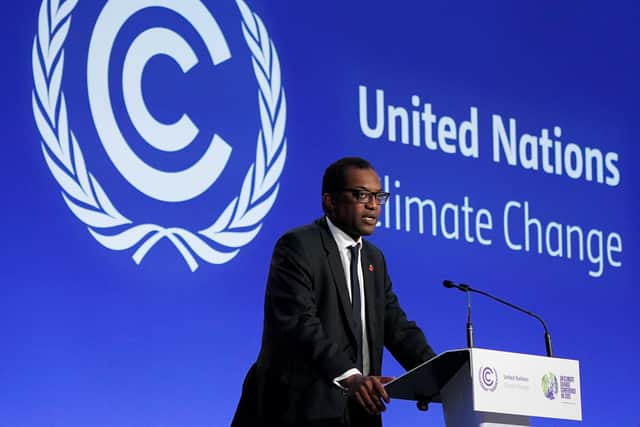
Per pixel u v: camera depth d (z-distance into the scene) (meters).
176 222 9.87
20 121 9.21
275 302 7.23
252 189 10.34
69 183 9.37
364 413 7.23
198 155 10.06
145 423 9.49
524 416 6.56
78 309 9.28
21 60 9.28
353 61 11.17
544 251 12.14
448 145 11.66
